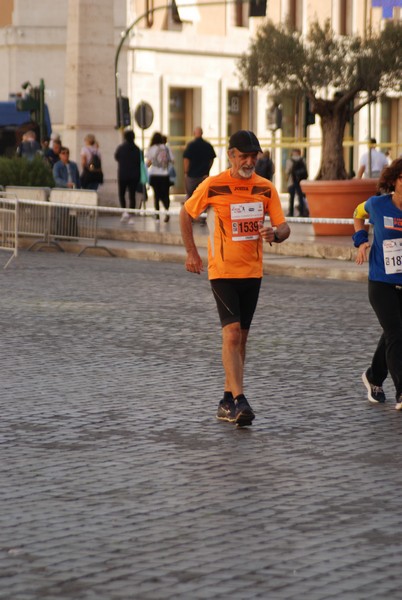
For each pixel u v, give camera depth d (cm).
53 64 5728
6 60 5766
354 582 690
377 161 4288
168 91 5856
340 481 927
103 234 3362
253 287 1147
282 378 1365
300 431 1105
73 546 757
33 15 5716
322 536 782
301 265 2577
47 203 3042
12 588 679
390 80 3275
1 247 3088
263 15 4122
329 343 1614
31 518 821
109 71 4303
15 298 2070
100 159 3906
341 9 6594
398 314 1205
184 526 803
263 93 6222
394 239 1193
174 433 1091
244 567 717
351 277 2475
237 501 867
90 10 4266
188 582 689
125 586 682
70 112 4297
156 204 3784
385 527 805
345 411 1195
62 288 2228
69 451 1020
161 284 2316
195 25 5950
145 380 1348
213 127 6075
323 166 3281
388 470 965
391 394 1287
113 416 1159
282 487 908
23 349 1551
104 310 1925
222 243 1131
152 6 5759
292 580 693
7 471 952
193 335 1678
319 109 3259
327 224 3116
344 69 3231
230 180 1134
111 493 887
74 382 1331
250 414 1102
